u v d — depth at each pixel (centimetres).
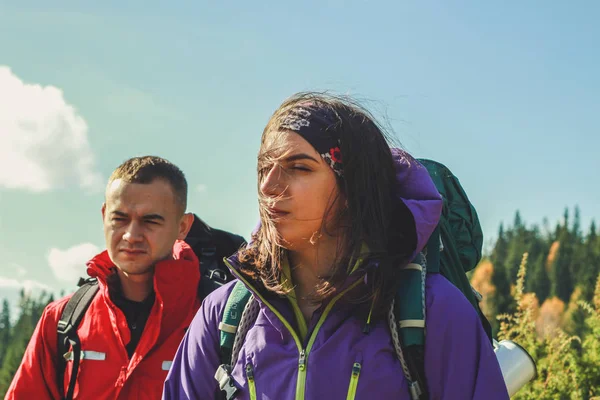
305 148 232
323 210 233
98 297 367
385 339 227
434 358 224
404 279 234
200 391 248
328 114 239
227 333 245
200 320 258
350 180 235
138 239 357
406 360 224
